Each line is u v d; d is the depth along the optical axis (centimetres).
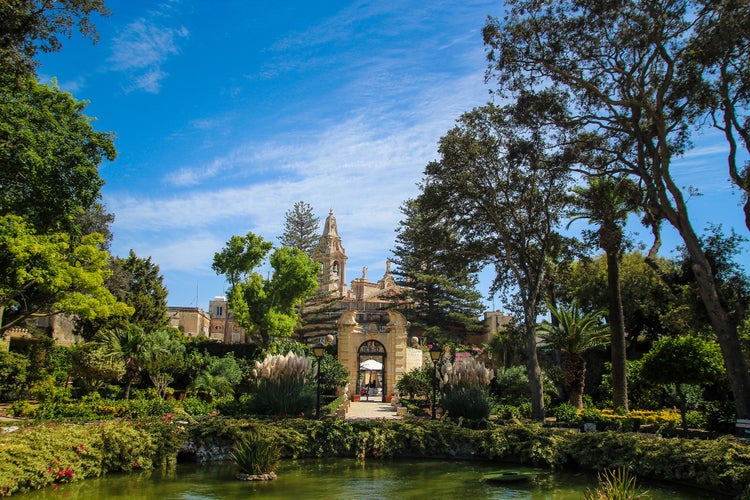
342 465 1973
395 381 4122
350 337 4250
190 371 3494
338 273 8662
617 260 3105
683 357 2345
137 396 3191
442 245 3181
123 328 4381
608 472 1786
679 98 2291
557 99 2584
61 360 3741
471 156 2914
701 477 1556
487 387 2967
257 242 5122
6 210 2691
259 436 1809
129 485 1536
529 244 3216
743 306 2334
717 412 2491
